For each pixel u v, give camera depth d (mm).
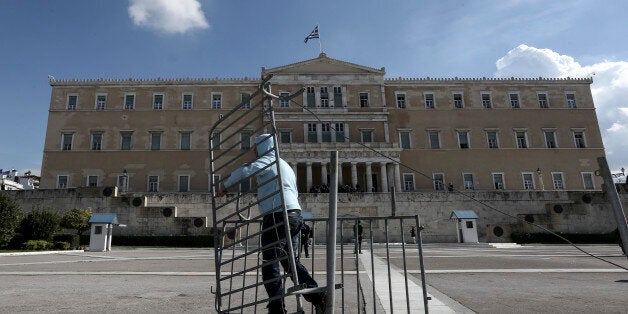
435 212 39969
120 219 36281
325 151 49969
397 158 50750
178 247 33625
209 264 15414
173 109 54281
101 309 6230
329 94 55094
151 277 10727
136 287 8750
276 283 3863
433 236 39312
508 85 57781
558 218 37625
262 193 4195
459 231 36281
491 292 7980
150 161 52250
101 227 27969
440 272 11562
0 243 24953
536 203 41031
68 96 54406
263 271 3924
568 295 7629
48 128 52906
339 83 55656
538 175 54125
